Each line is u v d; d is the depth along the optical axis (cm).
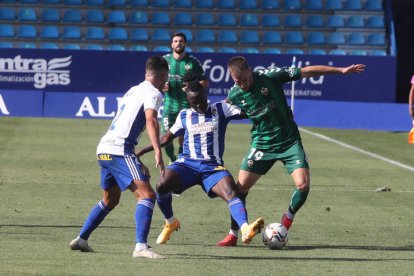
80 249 1653
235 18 6072
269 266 1553
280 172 3153
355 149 3959
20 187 2631
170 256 1634
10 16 5888
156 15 5997
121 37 5847
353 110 4934
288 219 1856
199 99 1733
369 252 1761
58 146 3719
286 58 5034
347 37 6000
